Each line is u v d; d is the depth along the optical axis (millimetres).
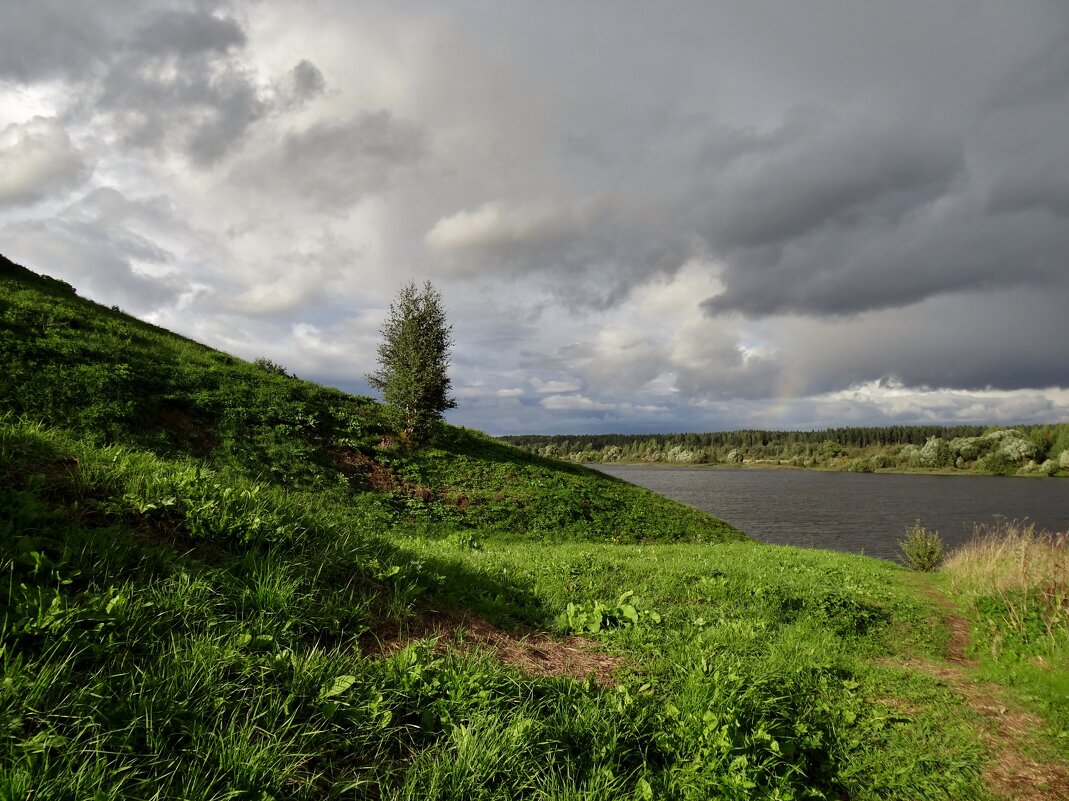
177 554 5406
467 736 4055
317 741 3846
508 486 26891
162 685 3760
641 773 4434
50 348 19422
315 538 6980
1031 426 189250
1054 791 5305
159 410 19516
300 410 24844
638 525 26531
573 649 7039
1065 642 8859
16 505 4984
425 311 29406
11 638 3646
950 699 7258
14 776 2762
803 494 111438
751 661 7227
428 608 6801
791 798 4395
